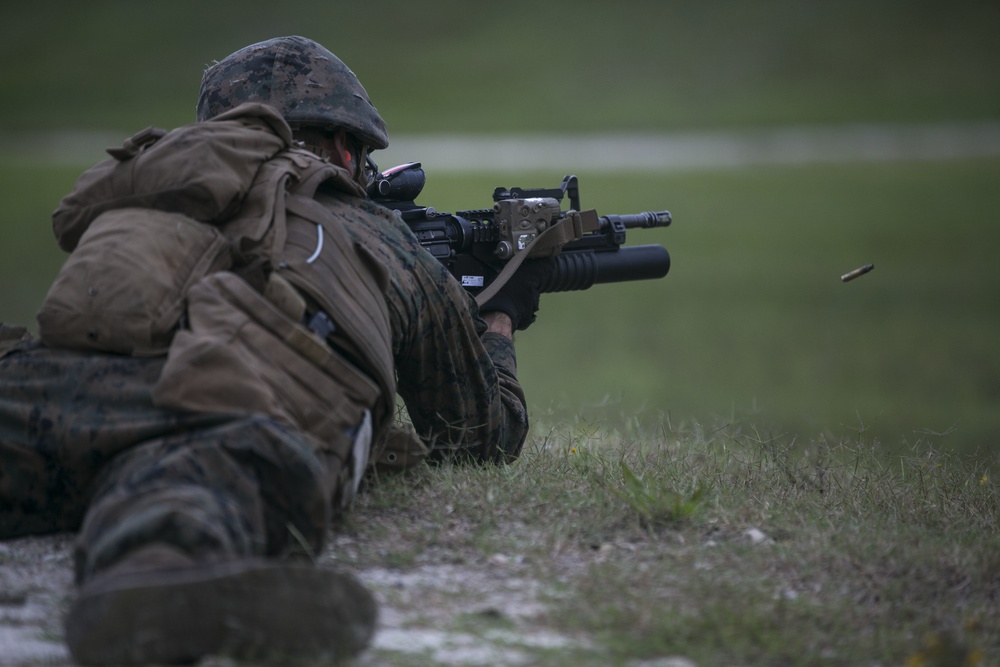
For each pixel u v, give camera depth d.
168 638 7.77
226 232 10.75
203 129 10.99
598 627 9.20
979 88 187.38
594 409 27.45
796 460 14.75
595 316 66.38
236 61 13.21
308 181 11.36
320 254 10.77
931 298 71.12
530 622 9.33
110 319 10.08
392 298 11.59
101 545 8.24
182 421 9.43
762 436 16.64
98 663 7.81
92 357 10.16
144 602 7.66
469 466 13.04
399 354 12.24
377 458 11.92
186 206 10.60
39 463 9.96
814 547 11.04
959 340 58.59
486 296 14.54
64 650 8.50
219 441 9.06
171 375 9.45
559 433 16.73
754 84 199.62
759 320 65.00
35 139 157.38
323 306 10.50
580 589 9.88
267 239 10.60
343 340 10.57
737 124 177.88
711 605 9.49
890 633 9.38
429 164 138.12
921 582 10.45
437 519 11.41
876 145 155.38
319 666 8.02
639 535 11.34
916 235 95.12
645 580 10.07
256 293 10.10
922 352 55.50
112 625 7.69
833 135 165.38
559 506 11.95
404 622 9.22
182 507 8.30
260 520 9.05
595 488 12.45
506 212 14.77
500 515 11.64
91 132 165.38
